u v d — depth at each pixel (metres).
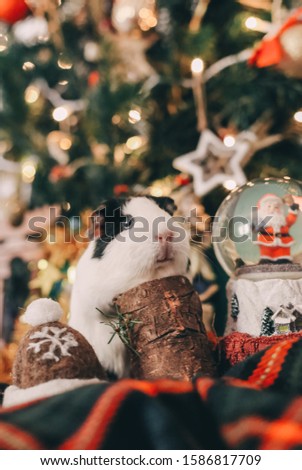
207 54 1.94
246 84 1.96
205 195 1.97
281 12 1.87
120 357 1.02
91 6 1.98
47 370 0.78
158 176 2.06
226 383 0.62
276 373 0.68
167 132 2.04
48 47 2.10
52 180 2.03
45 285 1.79
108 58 1.91
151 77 1.98
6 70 2.06
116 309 0.98
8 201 2.17
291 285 0.97
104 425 0.56
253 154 1.99
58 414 0.58
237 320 1.00
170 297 0.95
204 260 1.49
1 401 0.97
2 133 2.06
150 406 0.56
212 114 2.03
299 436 0.54
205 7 1.95
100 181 1.97
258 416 0.56
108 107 1.89
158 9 1.99
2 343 2.20
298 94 1.97
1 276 2.30
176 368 0.90
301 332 0.94
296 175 2.00
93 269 1.03
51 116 2.13
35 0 2.00
